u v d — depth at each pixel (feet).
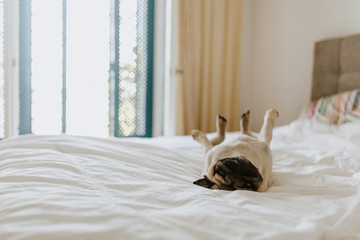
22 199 2.27
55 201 2.27
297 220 2.25
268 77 11.31
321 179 3.72
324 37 9.47
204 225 2.06
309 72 9.93
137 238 1.83
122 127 10.90
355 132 6.54
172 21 10.36
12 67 8.93
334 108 7.97
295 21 10.30
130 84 10.85
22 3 9.48
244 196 2.86
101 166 3.48
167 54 10.69
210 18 10.82
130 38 10.71
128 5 10.61
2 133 9.30
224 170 3.12
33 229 1.83
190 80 10.45
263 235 1.96
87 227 1.89
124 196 2.58
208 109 11.16
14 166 3.24
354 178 3.72
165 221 2.06
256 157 3.46
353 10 8.70
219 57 11.08
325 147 6.06
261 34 11.51
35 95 10.04
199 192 2.89
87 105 10.93
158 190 2.78
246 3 11.75
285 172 4.00
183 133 10.42
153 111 11.09
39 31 9.85
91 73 10.80
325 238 2.10
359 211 2.44
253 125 11.94
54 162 3.36
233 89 11.45
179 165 4.20
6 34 8.75
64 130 10.50
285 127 8.09
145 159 4.14
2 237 1.75
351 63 8.33
